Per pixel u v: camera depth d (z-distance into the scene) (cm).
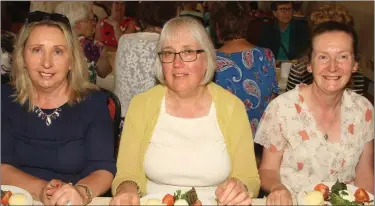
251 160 207
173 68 196
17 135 212
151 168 204
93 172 206
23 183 196
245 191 181
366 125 216
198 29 197
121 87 304
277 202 174
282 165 219
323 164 212
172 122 206
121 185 195
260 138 219
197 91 207
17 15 468
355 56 199
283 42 478
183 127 206
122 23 480
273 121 215
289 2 473
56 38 200
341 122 213
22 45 206
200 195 201
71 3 375
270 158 217
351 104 215
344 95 217
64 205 171
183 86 197
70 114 212
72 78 213
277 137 215
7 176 201
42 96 213
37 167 212
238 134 208
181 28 196
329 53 196
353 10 544
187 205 167
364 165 220
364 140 216
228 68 271
